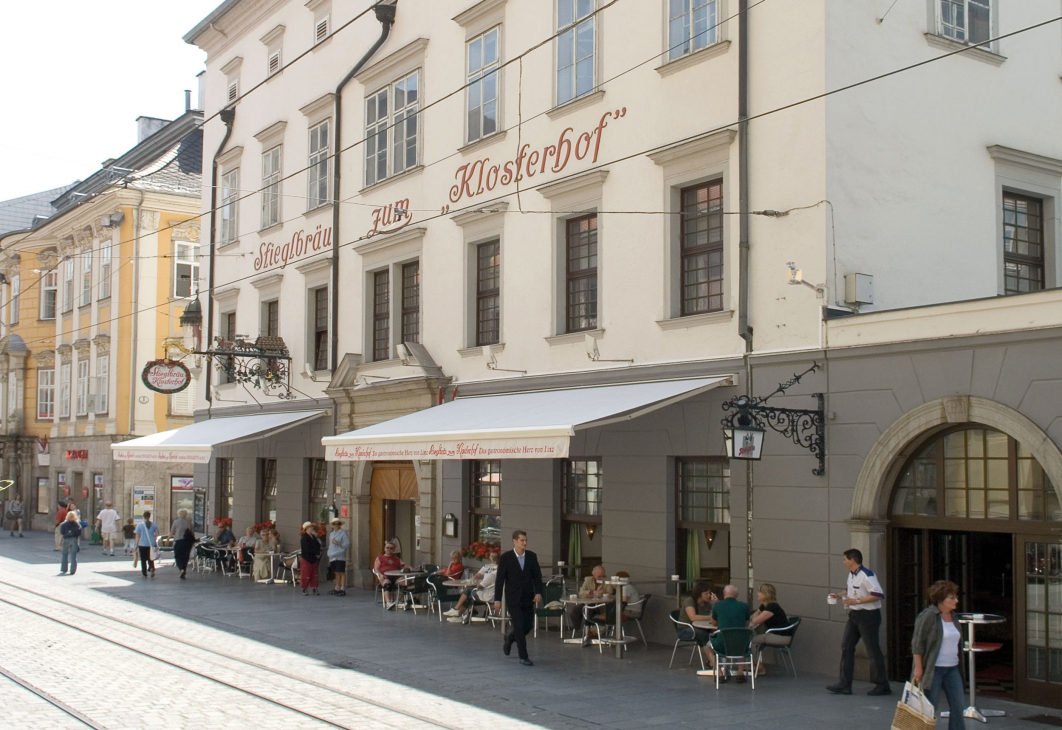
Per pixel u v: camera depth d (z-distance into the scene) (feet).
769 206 48.85
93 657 47.24
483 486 67.21
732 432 43.47
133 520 120.16
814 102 47.11
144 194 129.08
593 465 58.70
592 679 43.93
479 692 41.04
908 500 43.98
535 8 63.57
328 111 84.33
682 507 53.06
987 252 52.60
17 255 159.02
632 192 55.93
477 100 68.13
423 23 73.92
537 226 62.39
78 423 139.54
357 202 80.43
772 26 49.24
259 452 93.45
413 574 66.13
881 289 48.06
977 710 37.52
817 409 45.91
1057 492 37.32
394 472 76.89
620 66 57.26
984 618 37.91
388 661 47.91
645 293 54.90
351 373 78.28
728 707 38.68
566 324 60.95
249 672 44.14
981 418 39.83
